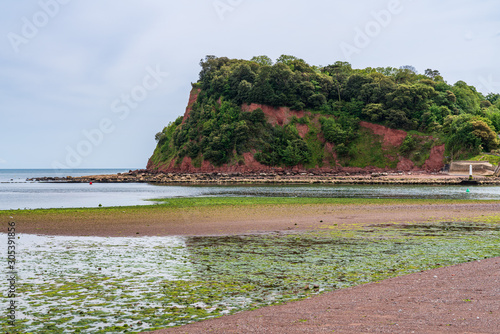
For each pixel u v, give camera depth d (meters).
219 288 15.09
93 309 13.01
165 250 22.12
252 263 18.95
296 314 11.89
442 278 15.29
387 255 20.41
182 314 12.45
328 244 23.52
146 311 12.78
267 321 11.40
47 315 12.52
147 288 15.19
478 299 12.52
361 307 12.27
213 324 11.38
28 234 27.38
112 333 11.12
